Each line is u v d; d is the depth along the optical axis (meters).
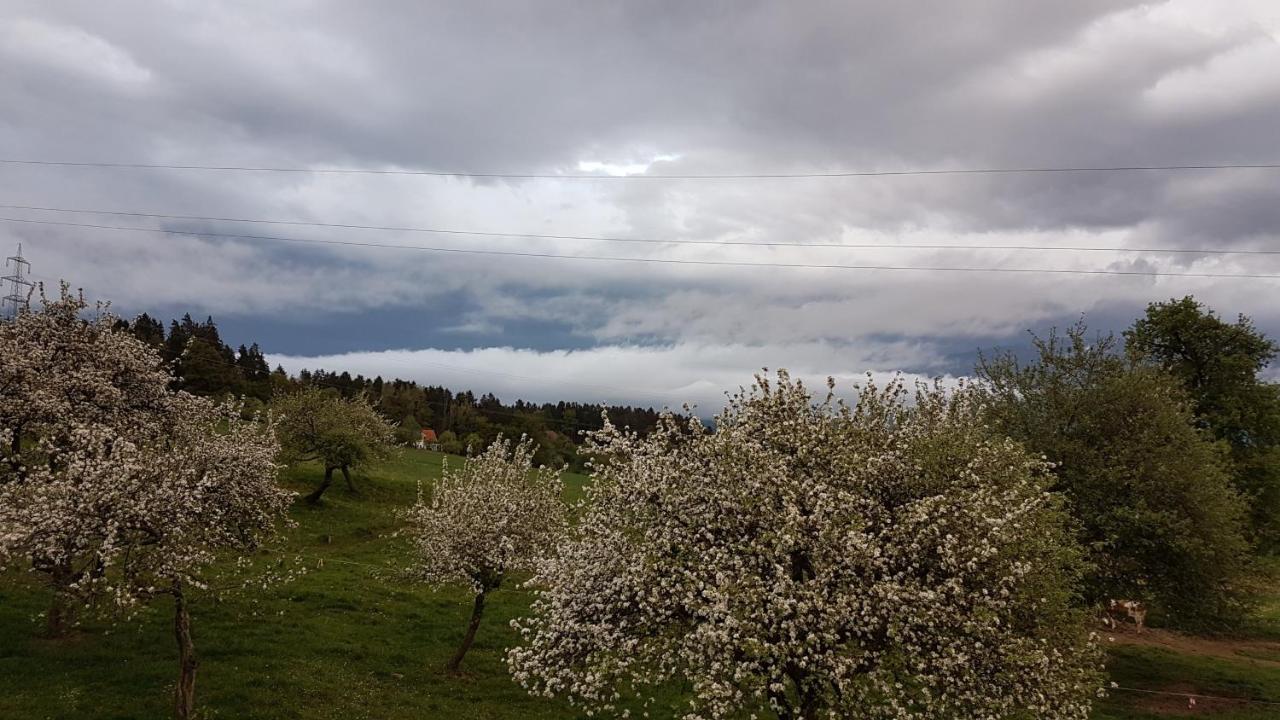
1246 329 42.75
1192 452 27.55
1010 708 13.31
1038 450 28.56
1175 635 36.75
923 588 13.03
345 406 49.47
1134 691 27.20
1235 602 27.50
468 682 22.47
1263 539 36.56
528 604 31.50
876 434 16.81
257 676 19.91
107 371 22.62
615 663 14.32
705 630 12.38
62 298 23.53
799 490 14.47
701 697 12.31
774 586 12.84
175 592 16.52
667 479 15.65
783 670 13.39
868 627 12.94
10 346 21.23
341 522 42.69
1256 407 41.03
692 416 16.88
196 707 17.58
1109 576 27.11
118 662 19.48
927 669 13.23
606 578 15.42
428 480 57.62
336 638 24.20
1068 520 22.05
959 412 20.05
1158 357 45.50
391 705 19.81
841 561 13.30
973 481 15.24
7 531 15.15
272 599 26.95
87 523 15.16
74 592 16.23
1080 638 16.02
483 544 22.34
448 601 30.69
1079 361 30.58
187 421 22.97
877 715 12.64
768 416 16.69
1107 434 28.72
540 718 20.34
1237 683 28.94
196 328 119.69
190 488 17.25
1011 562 13.68
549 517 23.81
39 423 20.66
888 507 15.66
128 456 16.67
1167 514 26.00
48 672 18.27
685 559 14.83
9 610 21.55
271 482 21.08
